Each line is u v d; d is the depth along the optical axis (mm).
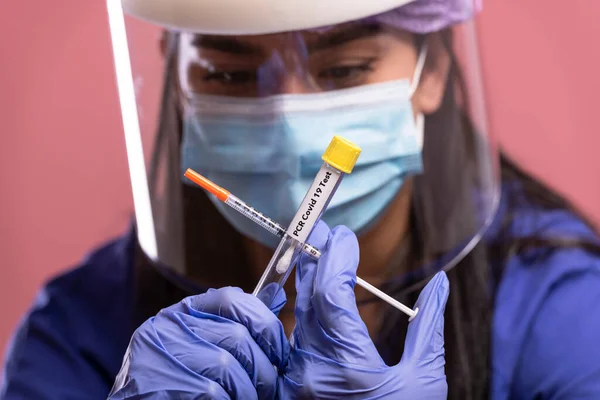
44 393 1330
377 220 1031
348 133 975
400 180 1026
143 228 1091
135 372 762
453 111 1056
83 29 1671
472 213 1079
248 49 937
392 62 978
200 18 883
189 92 1001
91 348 1364
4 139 1707
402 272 1060
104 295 1406
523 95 1621
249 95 969
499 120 1623
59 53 1683
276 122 962
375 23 940
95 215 1724
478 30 1098
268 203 994
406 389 764
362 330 771
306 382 758
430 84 1030
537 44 1603
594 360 1179
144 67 1021
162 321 792
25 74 1689
